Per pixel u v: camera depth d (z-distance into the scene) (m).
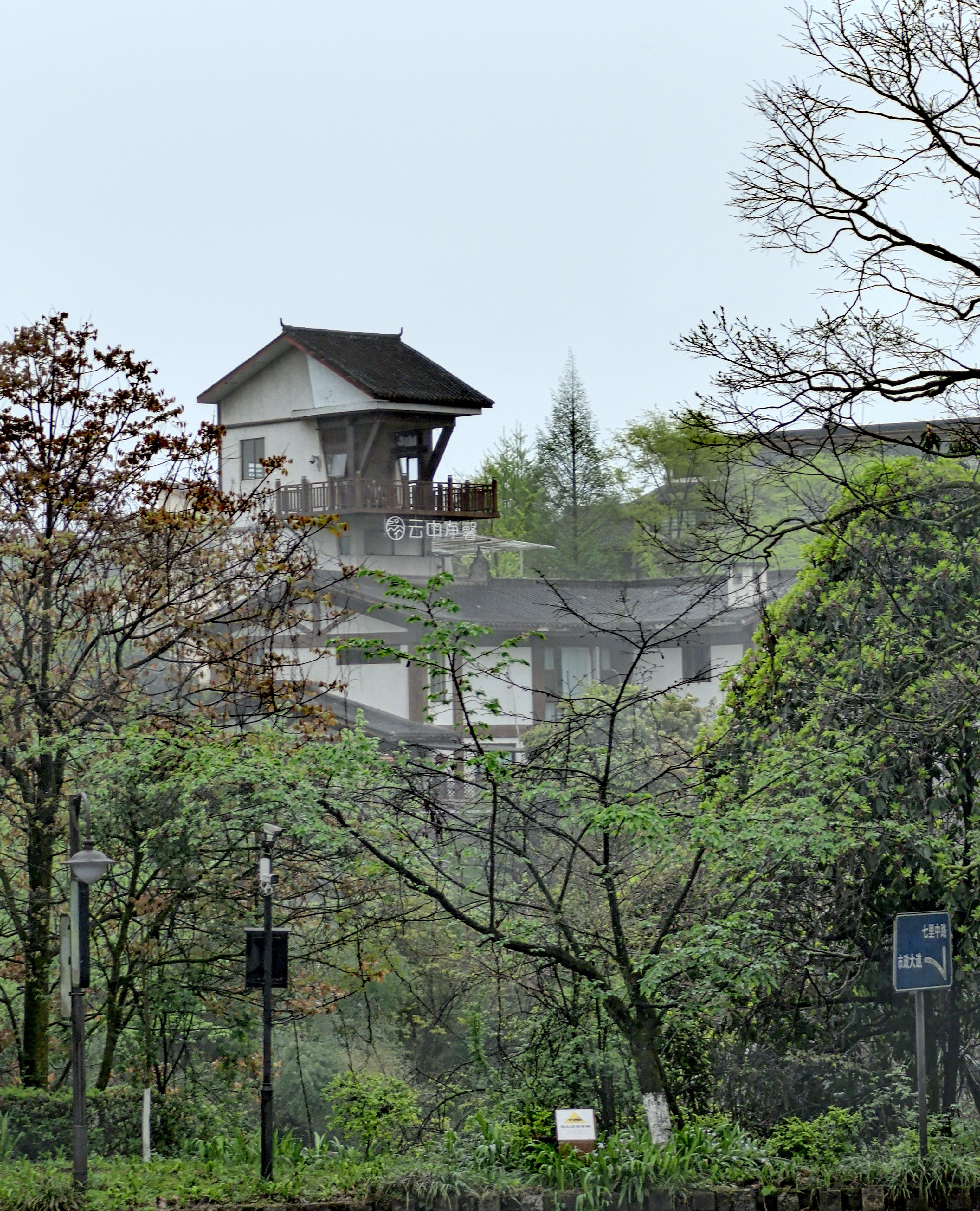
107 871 37.16
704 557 37.50
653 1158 29.78
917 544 38.19
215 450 47.88
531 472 175.00
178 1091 40.59
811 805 32.38
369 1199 29.58
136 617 46.47
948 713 34.66
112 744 39.06
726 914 34.16
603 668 118.69
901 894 36.50
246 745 37.34
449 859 34.78
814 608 39.78
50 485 44.00
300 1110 49.38
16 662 43.03
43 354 44.66
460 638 34.06
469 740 92.12
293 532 50.44
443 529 128.88
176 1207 29.59
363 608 107.19
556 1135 31.58
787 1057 37.16
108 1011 40.56
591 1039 34.94
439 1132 36.72
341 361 123.69
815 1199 28.56
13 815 41.56
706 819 32.16
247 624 48.16
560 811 34.25
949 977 29.03
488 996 44.22
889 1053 38.09
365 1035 51.66
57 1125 37.00
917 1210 28.19
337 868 39.62
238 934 40.25
